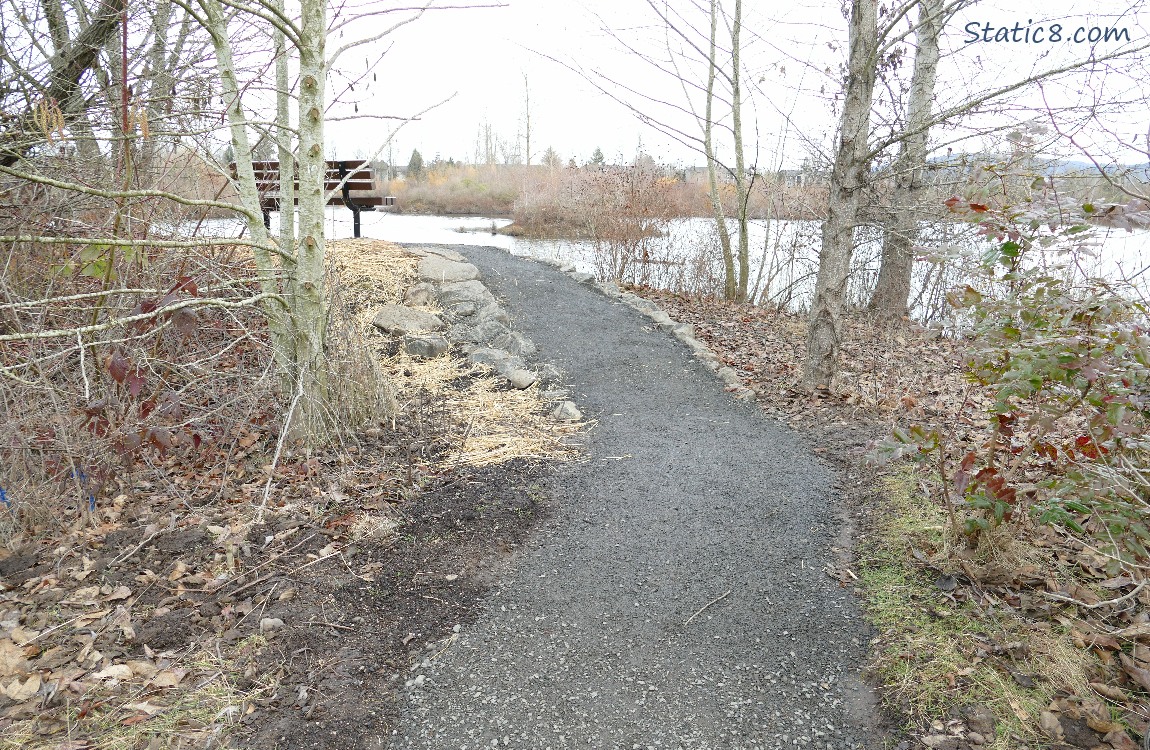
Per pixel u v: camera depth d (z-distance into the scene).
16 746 2.38
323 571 3.43
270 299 4.39
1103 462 2.72
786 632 3.12
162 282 4.35
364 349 5.02
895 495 4.07
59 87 4.75
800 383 6.05
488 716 2.68
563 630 3.15
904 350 7.56
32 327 3.79
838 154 5.42
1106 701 2.60
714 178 10.05
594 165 11.93
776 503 4.18
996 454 3.59
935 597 3.20
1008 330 2.81
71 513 3.80
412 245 9.87
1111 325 2.53
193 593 3.23
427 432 4.95
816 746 2.54
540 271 9.70
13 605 3.08
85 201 4.55
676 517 4.04
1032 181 2.99
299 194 4.26
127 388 3.78
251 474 4.25
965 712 2.60
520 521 3.98
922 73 8.34
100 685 2.66
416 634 3.11
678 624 3.18
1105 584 3.10
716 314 8.98
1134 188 2.98
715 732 2.61
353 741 2.55
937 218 5.28
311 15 3.99
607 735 2.60
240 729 2.54
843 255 5.57
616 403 5.82
